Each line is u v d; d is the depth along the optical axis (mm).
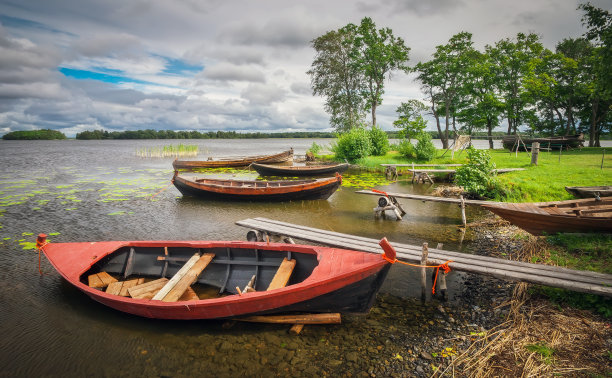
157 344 5152
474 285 6852
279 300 5230
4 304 6344
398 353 4770
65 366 4695
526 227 8719
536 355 4449
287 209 14297
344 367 4512
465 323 5469
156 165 31359
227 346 5059
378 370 4426
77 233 10734
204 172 27312
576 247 7543
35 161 34875
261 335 5312
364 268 5184
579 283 5324
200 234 10812
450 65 32438
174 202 15531
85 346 5125
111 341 5242
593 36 21109
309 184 15117
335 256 5805
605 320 5008
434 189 18250
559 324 5066
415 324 5500
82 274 6828
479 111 34406
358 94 40094
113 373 4543
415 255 6805
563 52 35719
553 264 6941
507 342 4805
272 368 4543
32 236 10336
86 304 6371
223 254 7113
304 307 5480
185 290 6211
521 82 32781
